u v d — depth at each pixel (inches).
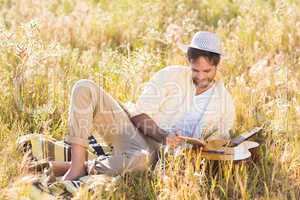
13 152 220.5
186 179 205.2
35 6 440.5
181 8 419.8
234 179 218.2
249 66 332.2
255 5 429.7
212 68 224.2
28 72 275.3
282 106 260.1
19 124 249.8
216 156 219.5
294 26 377.7
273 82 299.4
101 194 200.1
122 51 375.6
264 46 368.2
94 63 336.2
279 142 241.9
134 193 209.3
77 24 393.4
